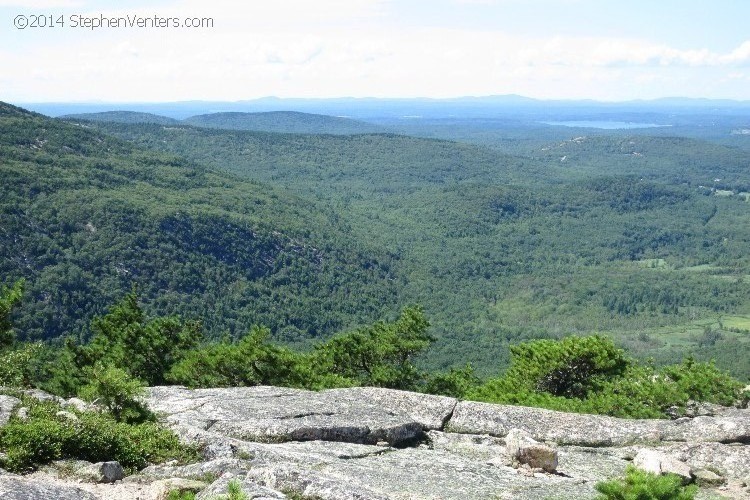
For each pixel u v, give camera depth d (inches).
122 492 380.5
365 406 567.8
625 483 350.3
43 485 359.6
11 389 589.6
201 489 380.8
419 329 1216.8
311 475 378.6
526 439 474.0
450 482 420.8
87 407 514.6
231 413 526.0
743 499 430.3
